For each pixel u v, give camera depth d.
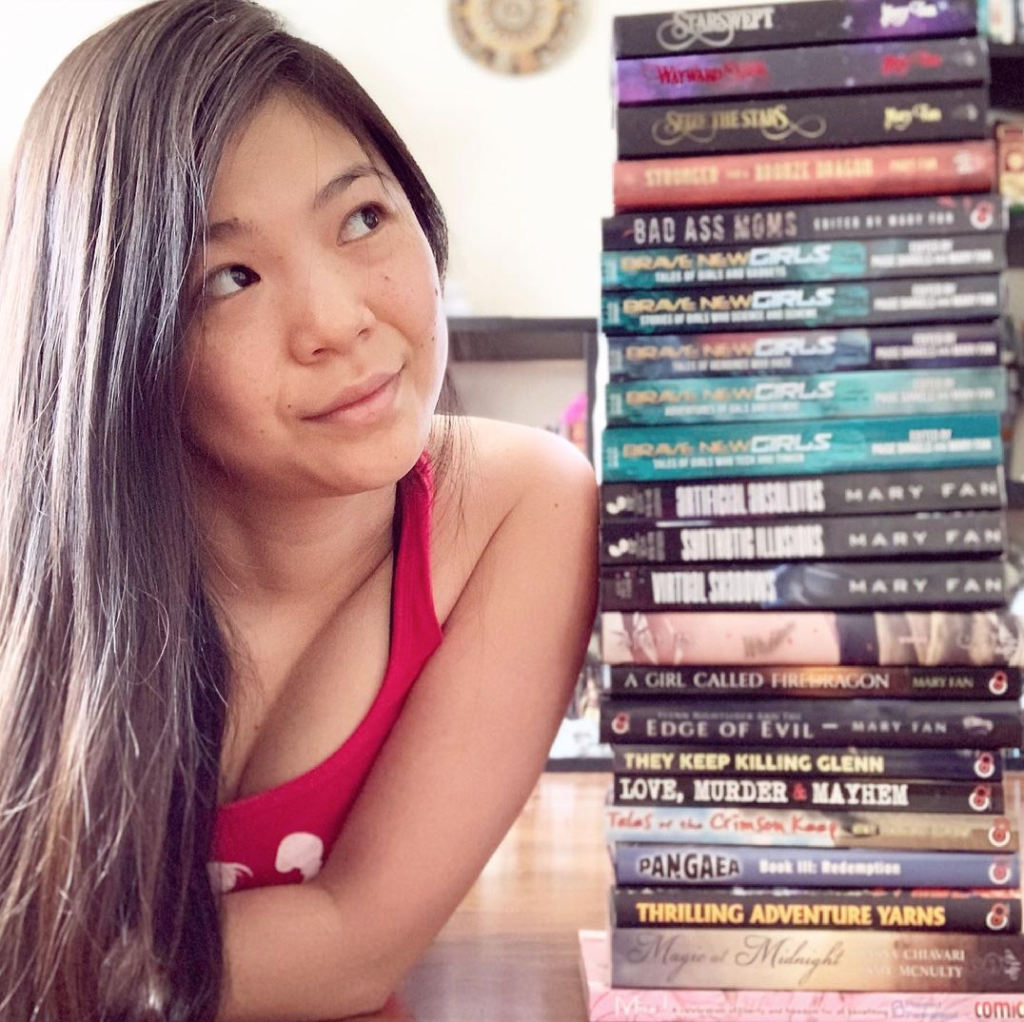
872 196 0.53
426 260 0.55
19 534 0.56
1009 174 1.45
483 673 0.60
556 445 0.68
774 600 0.53
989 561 0.52
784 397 0.53
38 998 0.51
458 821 0.57
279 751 0.62
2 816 0.54
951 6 0.53
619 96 0.54
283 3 1.66
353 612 0.64
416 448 0.54
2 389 0.56
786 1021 0.52
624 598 0.54
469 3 1.67
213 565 0.60
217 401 0.50
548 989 0.57
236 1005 0.52
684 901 0.52
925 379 0.53
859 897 0.52
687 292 0.54
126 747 0.53
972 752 0.52
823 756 0.53
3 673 0.55
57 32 1.64
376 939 0.54
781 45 0.54
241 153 0.49
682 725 0.53
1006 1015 0.51
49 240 0.54
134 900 0.52
